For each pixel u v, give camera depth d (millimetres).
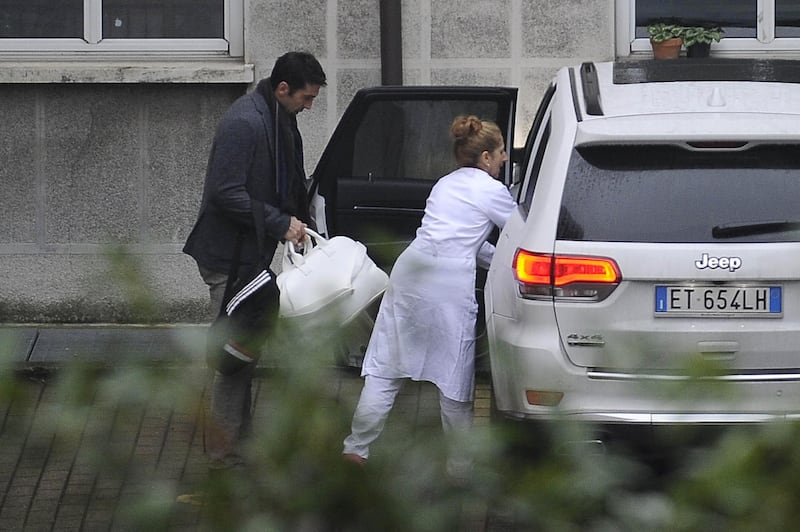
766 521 5109
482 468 5547
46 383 5457
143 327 5684
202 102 35375
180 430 5598
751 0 35969
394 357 20859
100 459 5391
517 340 19406
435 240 21312
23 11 36219
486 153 22047
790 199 19203
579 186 19516
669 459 5812
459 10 35281
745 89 21250
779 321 18859
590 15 35250
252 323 6312
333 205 28562
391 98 28500
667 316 18922
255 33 35344
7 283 35438
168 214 35656
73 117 35375
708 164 19406
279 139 22031
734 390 5785
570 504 5402
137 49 36250
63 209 35500
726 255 18828
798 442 5270
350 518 5398
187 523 5410
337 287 7117
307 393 5574
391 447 5621
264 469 5438
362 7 35250
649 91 21250
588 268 19031
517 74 35406
